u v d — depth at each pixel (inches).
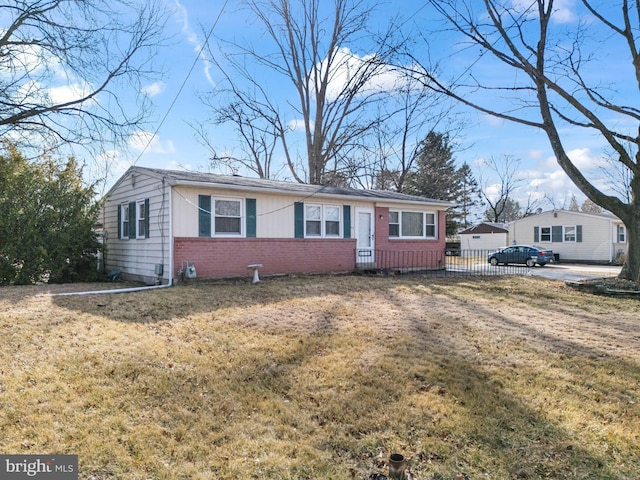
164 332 237.0
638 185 482.3
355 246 575.2
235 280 450.0
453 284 478.0
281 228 501.7
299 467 123.1
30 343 210.1
